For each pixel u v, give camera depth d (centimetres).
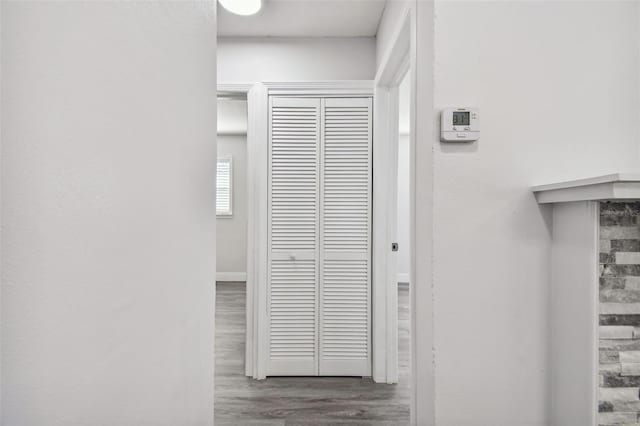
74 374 47
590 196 108
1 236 37
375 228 275
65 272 45
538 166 137
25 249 40
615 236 115
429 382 141
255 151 280
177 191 81
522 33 138
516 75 138
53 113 43
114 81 56
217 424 213
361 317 280
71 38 46
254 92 280
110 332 54
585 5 138
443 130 135
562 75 138
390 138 275
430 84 142
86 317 49
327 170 282
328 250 281
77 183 47
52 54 43
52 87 43
